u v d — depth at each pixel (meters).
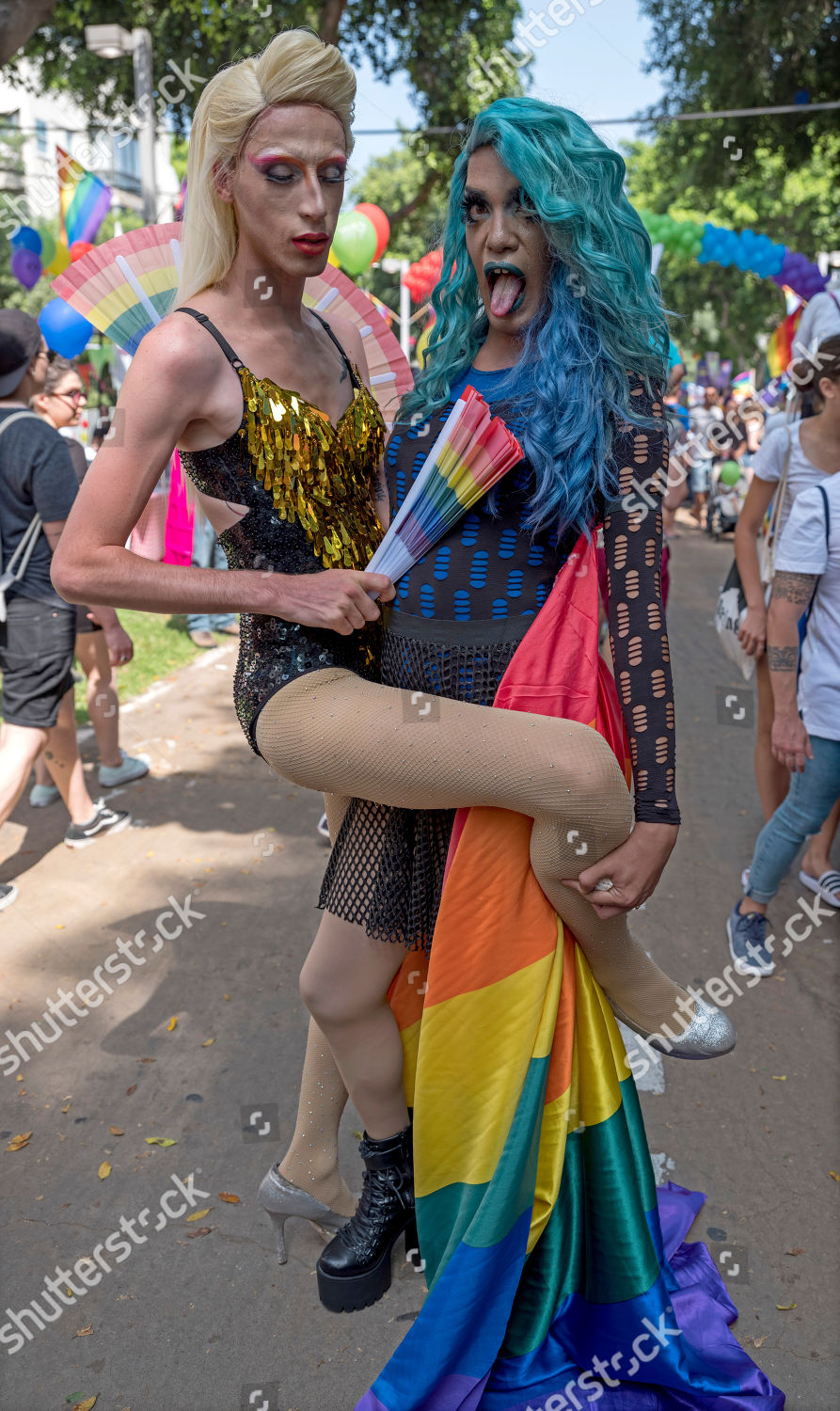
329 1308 2.00
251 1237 2.23
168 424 1.45
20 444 3.40
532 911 1.60
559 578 1.55
